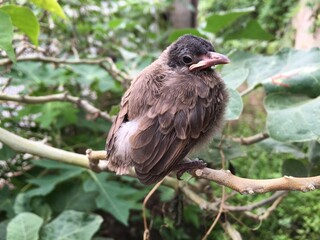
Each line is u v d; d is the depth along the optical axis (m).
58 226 0.22
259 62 0.22
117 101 0.32
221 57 0.16
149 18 0.37
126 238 0.30
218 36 0.29
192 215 0.27
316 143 0.20
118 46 0.34
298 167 0.21
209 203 0.20
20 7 0.19
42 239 0.21
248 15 0.30
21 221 0.21
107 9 0.37
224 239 0.22
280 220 0.24
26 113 0.27
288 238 0.23
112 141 0.16
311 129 0.18
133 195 0.25
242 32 0.27
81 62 0.27
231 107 0.19
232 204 0.25
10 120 0.28
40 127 0.30
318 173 0.20
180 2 0.41
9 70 0.27
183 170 0.16
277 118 0.19
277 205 0.22
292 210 0.24
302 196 0.24
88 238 0.21
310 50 0.21
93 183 0.25
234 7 0.34
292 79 0.20
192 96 0.16
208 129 0.16
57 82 0.29
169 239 0.27
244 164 0.28
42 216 0.24
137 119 0.16
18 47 0.27
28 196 0.24
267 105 0.20
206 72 0.17
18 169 0.27
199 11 0.41
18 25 0.20
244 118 0.34
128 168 0.15
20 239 0.20
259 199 0.25
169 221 0.23
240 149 0.21
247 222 0.24
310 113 0.18
